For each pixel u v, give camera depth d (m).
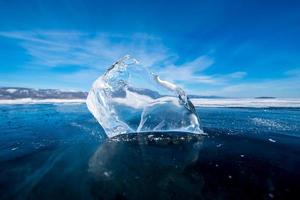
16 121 12.80
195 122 8.79
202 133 8.59
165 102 9.22
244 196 3.79
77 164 5.27
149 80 9.81
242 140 7.59
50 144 7.09
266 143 7.22
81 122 11.78
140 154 6.03
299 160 5.55
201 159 5.62
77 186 4.14
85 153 6.12
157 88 9.66
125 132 8.36
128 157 5.77
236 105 31.62
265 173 4.73
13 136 8.36
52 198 3.72
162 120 8.86
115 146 6.81
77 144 7.06
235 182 4.31
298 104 33.53
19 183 4.25
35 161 5.47
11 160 5.54
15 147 6.75
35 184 4.20
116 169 4.96
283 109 23.84
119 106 8.79
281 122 12.42
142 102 9.20
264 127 10.43
